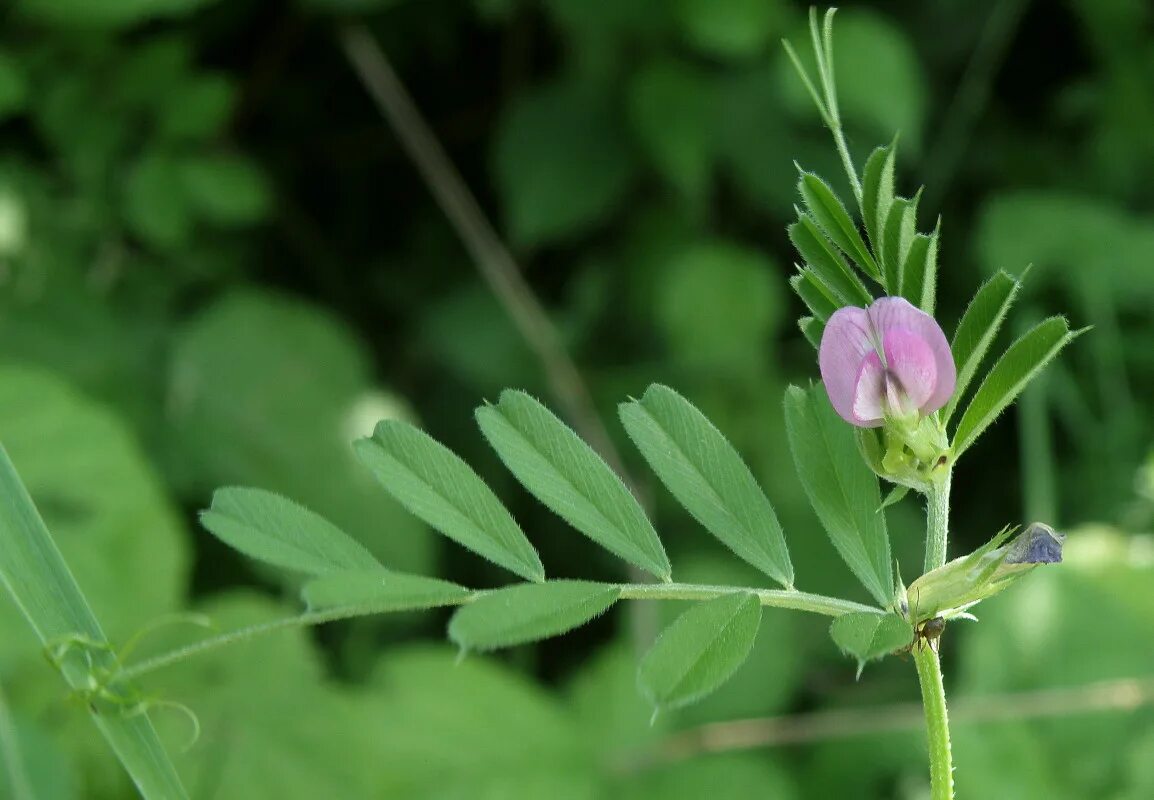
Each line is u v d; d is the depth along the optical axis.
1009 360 0.48
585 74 0.97
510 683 0.78
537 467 0.49
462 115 1.09
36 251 0.89
